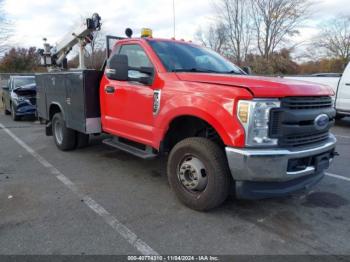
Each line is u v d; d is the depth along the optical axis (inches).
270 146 112.2
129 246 107.0
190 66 157.1
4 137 294.5
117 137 191.5
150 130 151.8
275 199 146.8
